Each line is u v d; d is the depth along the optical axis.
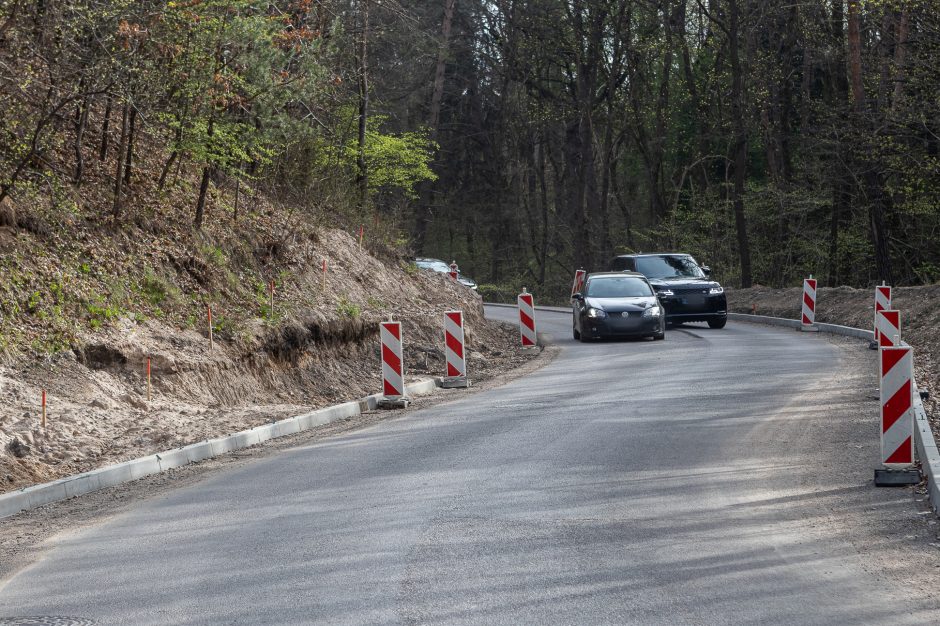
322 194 37.34
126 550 10.18
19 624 7.92
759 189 60.59
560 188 89.31
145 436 16.38
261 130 26.58
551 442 15.54
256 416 18.72
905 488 11.80
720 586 8.32
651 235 72.75
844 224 57.72
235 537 10.48
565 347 33.91
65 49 20.78
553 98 74.31
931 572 8.61
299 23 31.41
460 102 86.81
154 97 22.73
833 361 25.36
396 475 13.48
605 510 11.10
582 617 7.63
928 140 44.19
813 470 12.95
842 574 8.61
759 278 64.94
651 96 74.25
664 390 20.98
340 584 8.65
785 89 62.81
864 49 50.94
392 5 44.31
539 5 69.25
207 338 22.39
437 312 35.28
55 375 18.06
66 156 25.06
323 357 25.94
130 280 22.44
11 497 12.39
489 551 9.55
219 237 27.20
